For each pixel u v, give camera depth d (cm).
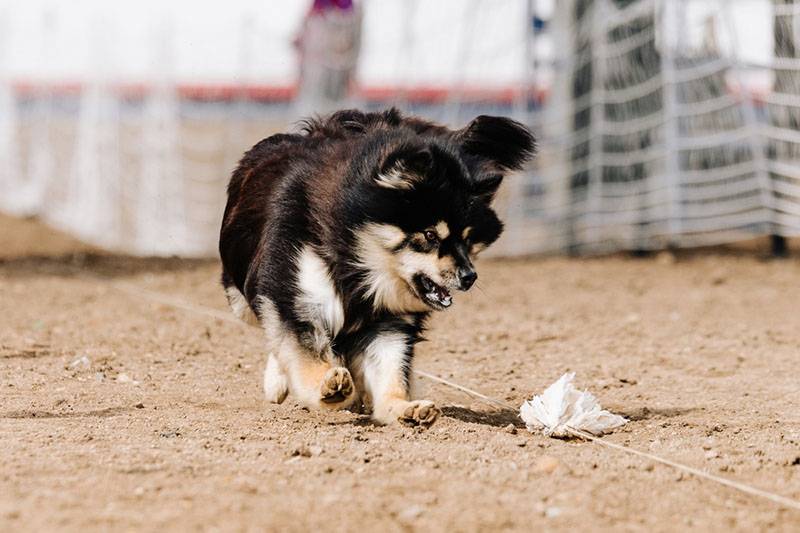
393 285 752
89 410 767
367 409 794
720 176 1819
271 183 777
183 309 1298
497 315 1291
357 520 516
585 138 1919
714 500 575
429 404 717
